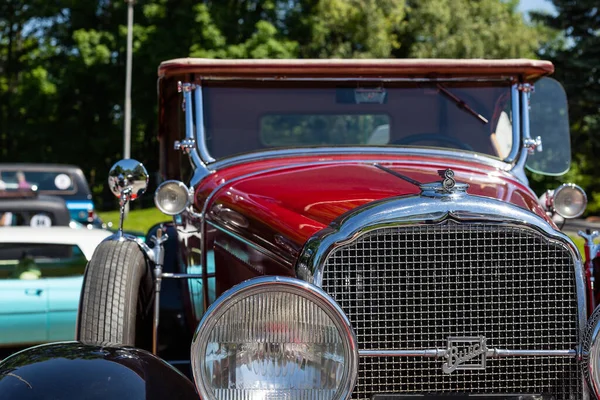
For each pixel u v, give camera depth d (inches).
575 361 112.6
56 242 320.2
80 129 1476.4
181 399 110.0
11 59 1624.0
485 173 156.4
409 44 1466.5
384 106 183.0
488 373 112.2
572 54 1267.2
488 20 1473.9
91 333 136.5
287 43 1274.6
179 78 183.0
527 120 177.9
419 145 170.7
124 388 107.2
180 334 193.0
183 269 192.5
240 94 179.5
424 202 110.2
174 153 196.1
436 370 111.3
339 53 1369.3
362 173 145.7
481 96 181.2
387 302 110.0
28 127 1471.5
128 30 1143.0
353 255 109.5
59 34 1456.7
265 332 103.3
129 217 1049.5
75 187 649.0
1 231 324.5
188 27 1274.6
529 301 111.2
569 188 159.3
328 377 102.8
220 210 150.3
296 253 120.1
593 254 145.3
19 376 108.3
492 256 110.3
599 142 1234.6
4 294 300.7
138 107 1357.0
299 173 150.8
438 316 110.5
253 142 178.1
